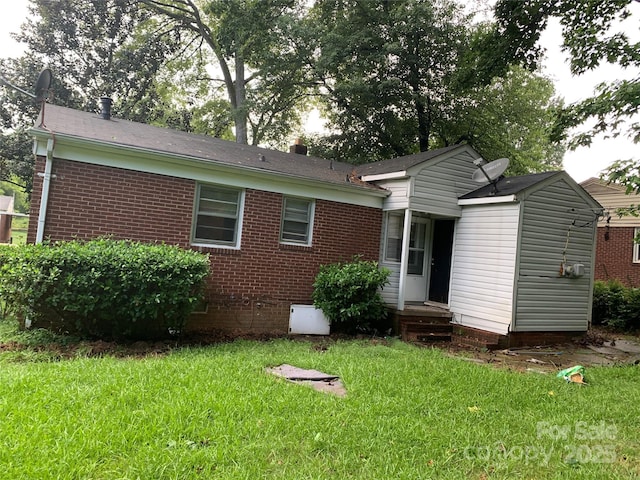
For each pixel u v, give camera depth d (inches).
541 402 197.9
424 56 722.8
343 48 706.2
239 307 338.3
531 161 853.2
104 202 289.9
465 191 411.8
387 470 121.0
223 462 117.9
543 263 369.7
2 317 302.2
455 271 406.0
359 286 348.2
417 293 431.5
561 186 378.9
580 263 391.2
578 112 353.4
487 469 128.2
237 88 903.7
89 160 285.4
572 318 388.5
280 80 804.0
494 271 369.7
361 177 432.1
